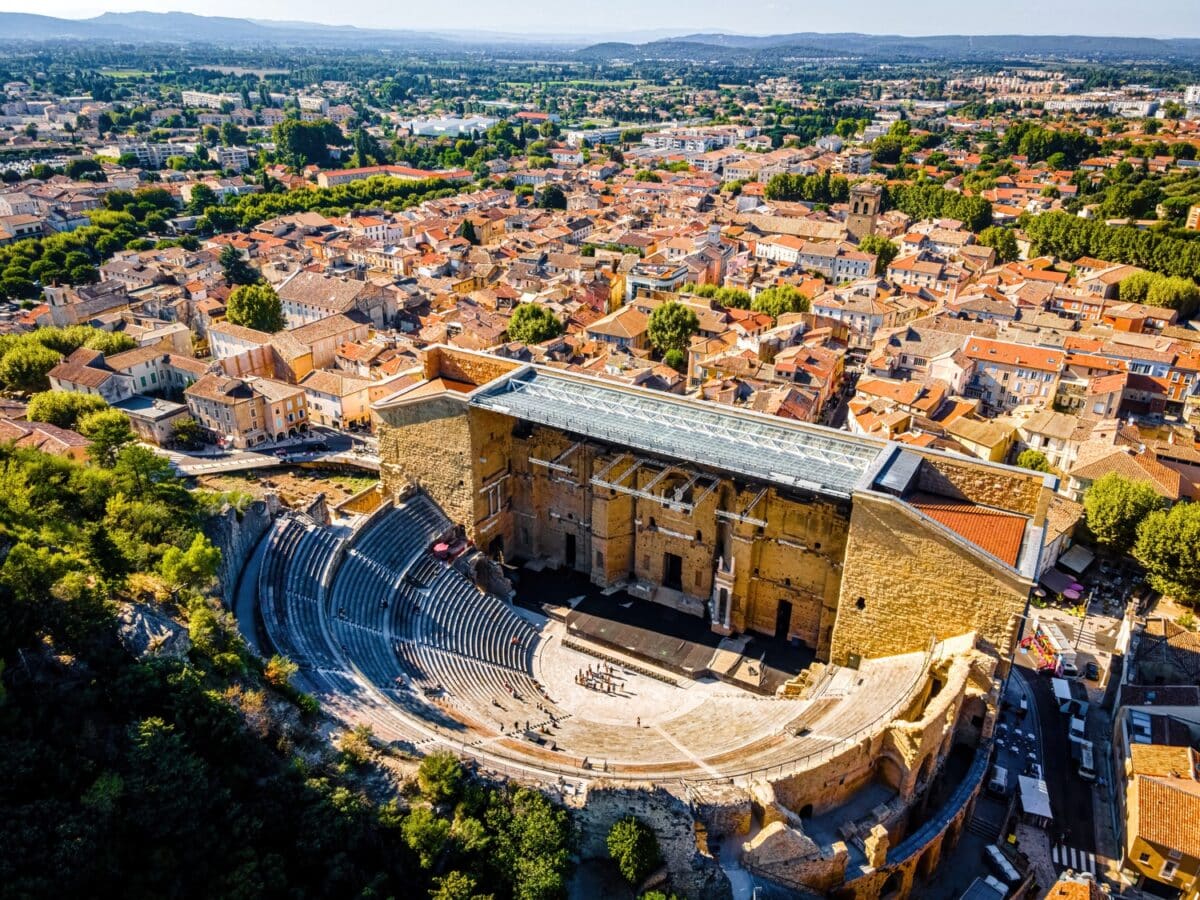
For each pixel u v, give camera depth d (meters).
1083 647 95.56
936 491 79.06
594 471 94.12
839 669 78.62
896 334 168.75
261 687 59.03
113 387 137.88
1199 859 64.69
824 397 155.25
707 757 66.50
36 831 41.31
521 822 55.97
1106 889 65.81
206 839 46.69
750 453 79.88
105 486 76.06
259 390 138.38
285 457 131.00
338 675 69.12
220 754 51.19
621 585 98.62
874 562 73.44
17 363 142.38
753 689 81.69
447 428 93.19
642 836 54.72
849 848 60.31
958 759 71.12
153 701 50.69
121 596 61.62
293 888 47.75
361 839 52.22
